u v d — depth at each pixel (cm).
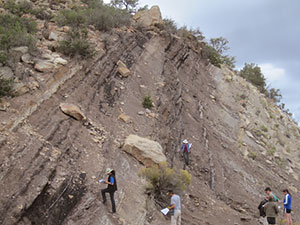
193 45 2736
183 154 1425
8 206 617
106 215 742
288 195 1009
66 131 953
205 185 1390
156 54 2025
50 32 1454
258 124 2497
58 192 728
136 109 1401
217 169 1589
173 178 975
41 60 1180
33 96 990
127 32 1975
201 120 1975
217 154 1745
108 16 1836
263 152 2191
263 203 1050
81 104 1156
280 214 1513
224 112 2311
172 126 1566
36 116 932
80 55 1357
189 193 1191
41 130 888
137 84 1602
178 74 2197
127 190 895
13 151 739
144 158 1067
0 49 1103
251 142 2208
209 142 1809
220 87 2623
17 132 810
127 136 1161
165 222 878
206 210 1159
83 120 1067
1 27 1191
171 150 1379
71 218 701
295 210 1689
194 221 1002
